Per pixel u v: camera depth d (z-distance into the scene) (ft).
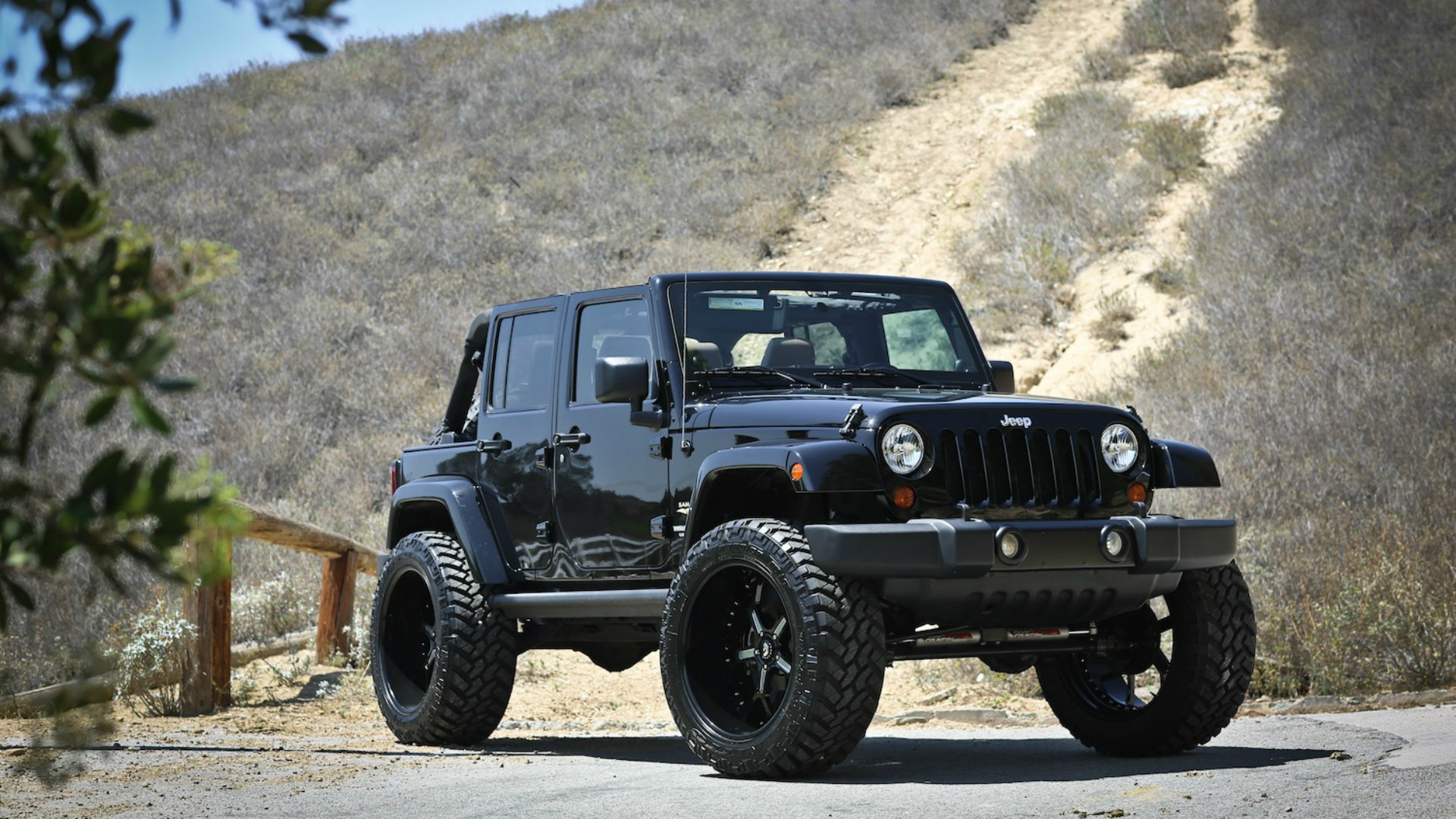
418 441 61.57
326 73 109.60
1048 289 64.03
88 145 3.30
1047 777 17.52
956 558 16.96
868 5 105.09
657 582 21.24
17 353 3.37
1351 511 35.58
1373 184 59.82
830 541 17.07
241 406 64.28
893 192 79.82
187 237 80.43
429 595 25.72
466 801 16.03
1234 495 38.34
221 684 31.48
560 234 81.46
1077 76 87.30
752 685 19.08
